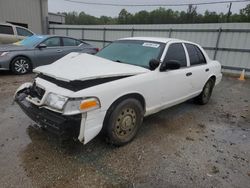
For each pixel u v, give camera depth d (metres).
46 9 18.27
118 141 3.08
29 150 2.93
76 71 2.84
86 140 2.62
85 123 2.57
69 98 2.49
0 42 9.72
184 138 3.61
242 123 4.51
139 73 3.25
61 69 2.96
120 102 2.98
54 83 2.80
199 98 5.27
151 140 3.44
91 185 2.38
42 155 2.84
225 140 3.67
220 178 2.65
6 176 2.43
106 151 3.03
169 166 2.80
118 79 2.97
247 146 3.52
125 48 4.01
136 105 3.18
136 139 3.43
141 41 4.09
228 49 10.76
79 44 8.95
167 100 3.85
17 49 7.35
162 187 2.43
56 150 2.97
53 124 2.54
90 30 16.30
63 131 2.50
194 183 2.53
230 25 10.49
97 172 2.59
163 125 4.07
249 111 5.33
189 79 4.29
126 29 14.32
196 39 11.71
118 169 2.67
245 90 7.61
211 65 5.19
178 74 3.92
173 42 4.05
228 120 4.62
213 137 3.75
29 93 3.03
